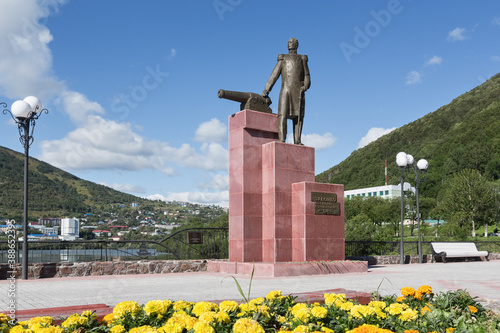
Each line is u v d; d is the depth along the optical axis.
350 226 52.44
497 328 3.97
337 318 3.87
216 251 14.99
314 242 13.07
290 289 8.61
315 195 13.25
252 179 13.35
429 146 133.25
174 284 9.79
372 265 17.23
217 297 7.54
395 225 80.25
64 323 3.46
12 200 95.12
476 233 77.38
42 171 124.44
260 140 13.73
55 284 9.81
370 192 121.06
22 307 6.57
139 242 13.51
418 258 19.16
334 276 11.73
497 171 100.88
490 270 14.27
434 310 4.18
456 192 67.19
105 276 11.90
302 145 13.97
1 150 118.12
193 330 3.10
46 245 12.40
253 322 3.02
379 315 3.83
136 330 2.98
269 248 13.02
